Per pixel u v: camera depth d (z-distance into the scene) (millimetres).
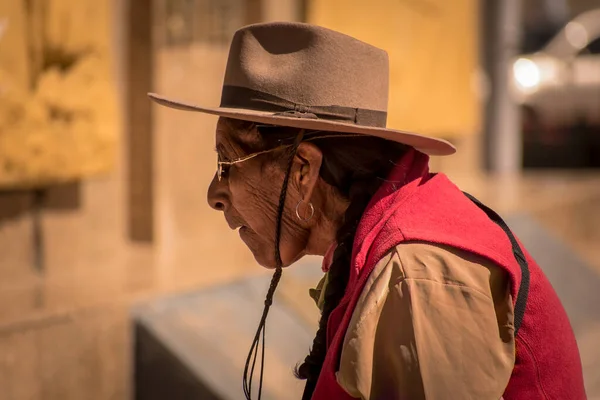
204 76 6012
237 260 5430
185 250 5789
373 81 1854
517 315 1749
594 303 6645
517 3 11031
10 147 4465
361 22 7180
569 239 9016
